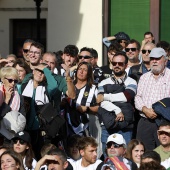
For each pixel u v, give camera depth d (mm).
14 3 39250
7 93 24531
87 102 26234
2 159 20703
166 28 35969
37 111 25172
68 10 36500
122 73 26406
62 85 26203
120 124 25828
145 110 25750
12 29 39688
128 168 22281
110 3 36250
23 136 23469
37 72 25391
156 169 20438
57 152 21359
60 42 36625
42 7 38156
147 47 27500
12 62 27375
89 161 23438
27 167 23422
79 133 26188
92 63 28297
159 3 35812
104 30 36188
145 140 25953
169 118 25469
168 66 28094
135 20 36094
